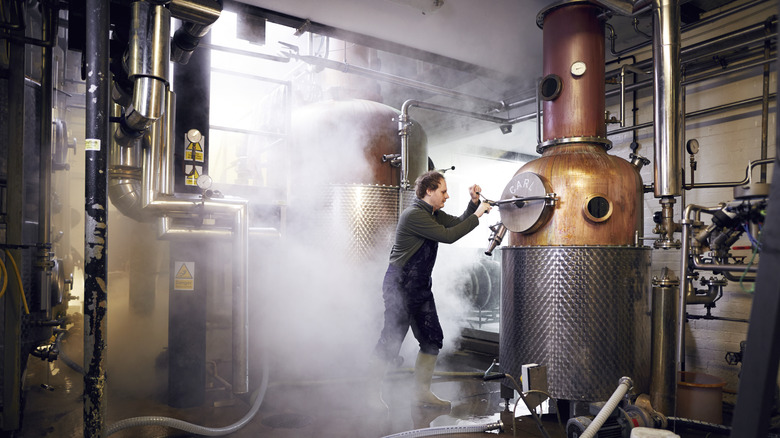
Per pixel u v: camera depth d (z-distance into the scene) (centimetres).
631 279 321
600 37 350
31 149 300
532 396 233
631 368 318
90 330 214
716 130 405
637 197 331
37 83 307
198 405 334
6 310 267
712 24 409
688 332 410
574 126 345
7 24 271
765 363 114
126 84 288
